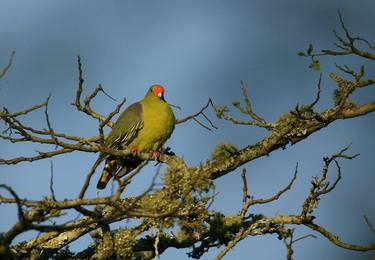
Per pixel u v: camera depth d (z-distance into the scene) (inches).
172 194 393.7
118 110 401.4
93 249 452.4
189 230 428.5
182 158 410.0
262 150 465.1
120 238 415.2
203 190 397.7
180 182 392.5
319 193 437.1
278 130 467.5
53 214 350.3
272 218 440.8
